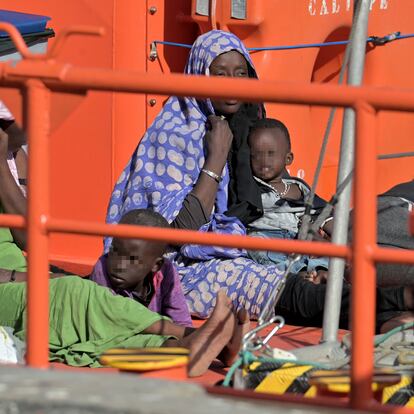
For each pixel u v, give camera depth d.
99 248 23.05
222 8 22.70
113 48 22.47
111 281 16.58
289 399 9.91
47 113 10.25
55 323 15.51
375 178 9.62
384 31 26.97
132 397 8.27
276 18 23.20
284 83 9.66
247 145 20.20
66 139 22.80
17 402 8.20
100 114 22.61
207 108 19.97
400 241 18.19
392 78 27.39
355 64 14.95
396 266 17.31
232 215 19.47
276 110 23.97
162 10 22.95
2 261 17.25
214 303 18.16
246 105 20.56
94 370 14.99
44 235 10.38
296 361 12.44
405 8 27.53
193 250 18.45
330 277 14.71
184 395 8.44
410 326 14.51
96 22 22.30
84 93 10.31
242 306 18.06
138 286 16.77
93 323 15.29
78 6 22.25
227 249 18.52
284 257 19.34
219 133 19.27
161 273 16.86
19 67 10.16
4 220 10.48
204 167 19.05
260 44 23.12
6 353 14.45
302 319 18.05
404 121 28.52
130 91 10.02
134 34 22.67
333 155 25.92
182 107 20.06
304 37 24.05
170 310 16.94
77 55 22.00
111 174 22.66
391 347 14.16
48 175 10.37
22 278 16.62
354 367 9.74
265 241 10.05
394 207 18.52
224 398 9.62
